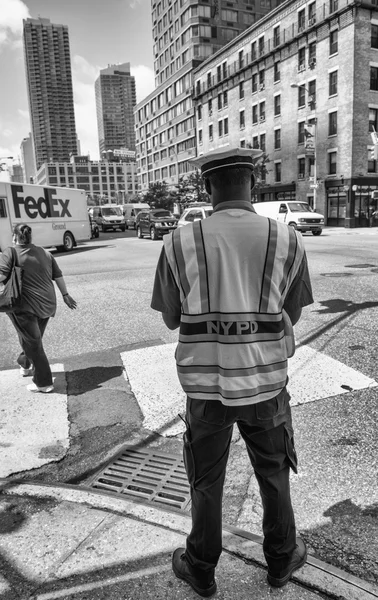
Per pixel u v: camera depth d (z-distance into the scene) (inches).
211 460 69.2
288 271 65.6
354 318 246.4
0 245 666.8
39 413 149.7
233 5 2476.6
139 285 393.1
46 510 99.3
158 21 2930.6
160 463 120.5
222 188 67.4
